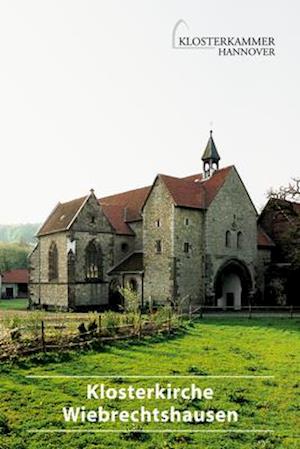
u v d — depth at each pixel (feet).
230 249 167.43
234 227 169.48
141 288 160.66
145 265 161.27
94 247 164.35
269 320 127.44
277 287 176.04
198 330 106.63
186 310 152.97
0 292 270.05
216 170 178.29
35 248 182.39
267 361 71.77
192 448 39.88
